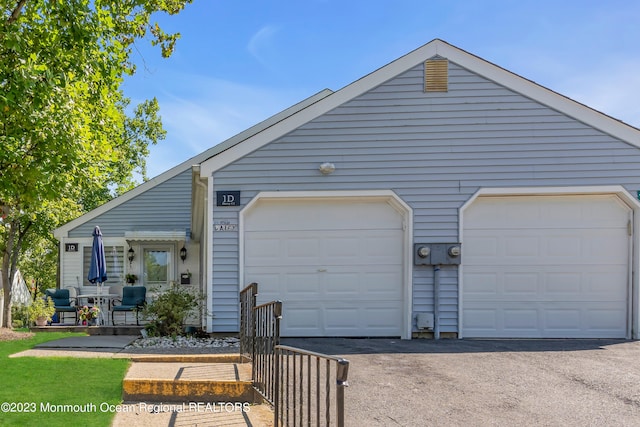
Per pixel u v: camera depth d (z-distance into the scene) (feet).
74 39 20.75
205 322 25.88
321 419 13.65
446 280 26.45
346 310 26.71
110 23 24.09
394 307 26.73
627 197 26.30
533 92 26.71
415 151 26.66
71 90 22.88
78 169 22.90
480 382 17.29
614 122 26.53
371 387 16.66
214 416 14.33
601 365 19.79
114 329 28.68
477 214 26.89
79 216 45.78
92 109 25.73
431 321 26.12
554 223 26.86
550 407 14.82
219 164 26.45
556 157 26.55
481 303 26.55
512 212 26.91
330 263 26.84
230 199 26.32
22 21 22.26
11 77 18.85
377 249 26.89
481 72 26.84
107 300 42.65
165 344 23.17
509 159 26.61
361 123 26.73
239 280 26.20
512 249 26.73
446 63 26.91
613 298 26.58
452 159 26.63
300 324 26.58
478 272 26.66
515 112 26.71
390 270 26.84
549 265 26.68
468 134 26.71
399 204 26.61
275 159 26.58
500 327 26.48
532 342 25.08
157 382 15.89
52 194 21.63
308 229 26.89
